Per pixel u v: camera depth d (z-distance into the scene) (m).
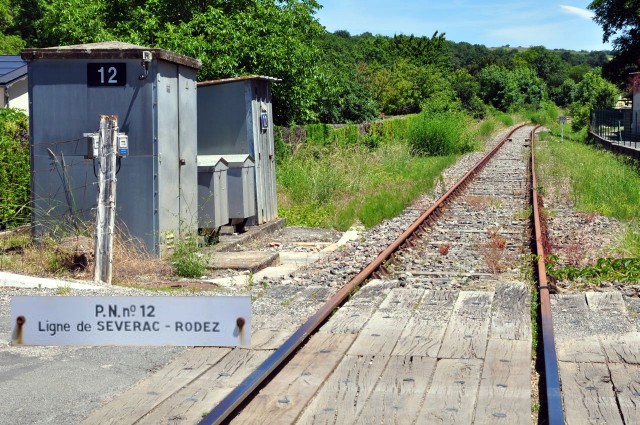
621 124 50.12
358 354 6.89
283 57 24.03
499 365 6.55
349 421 5.33
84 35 24.16
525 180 26.55
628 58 59.25
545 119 90.56
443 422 5.29
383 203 18.95
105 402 5.71
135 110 11.91
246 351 6.99
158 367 6.56
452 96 71.69
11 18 42.56
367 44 96.94
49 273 10.58
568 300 9.13
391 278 10.95
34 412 5.48
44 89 12.13
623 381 6.17
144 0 25.28
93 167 12.05
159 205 11.90
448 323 8.00
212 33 23.36
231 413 5.34
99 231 10.37
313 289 9.77
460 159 37.34
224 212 14.16
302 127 27.53
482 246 13.26
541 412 5.70
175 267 11.27
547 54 163.88
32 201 12.21
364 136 35.47
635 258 11.47
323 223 16.91
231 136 15.59
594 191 20.61
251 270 11.49
